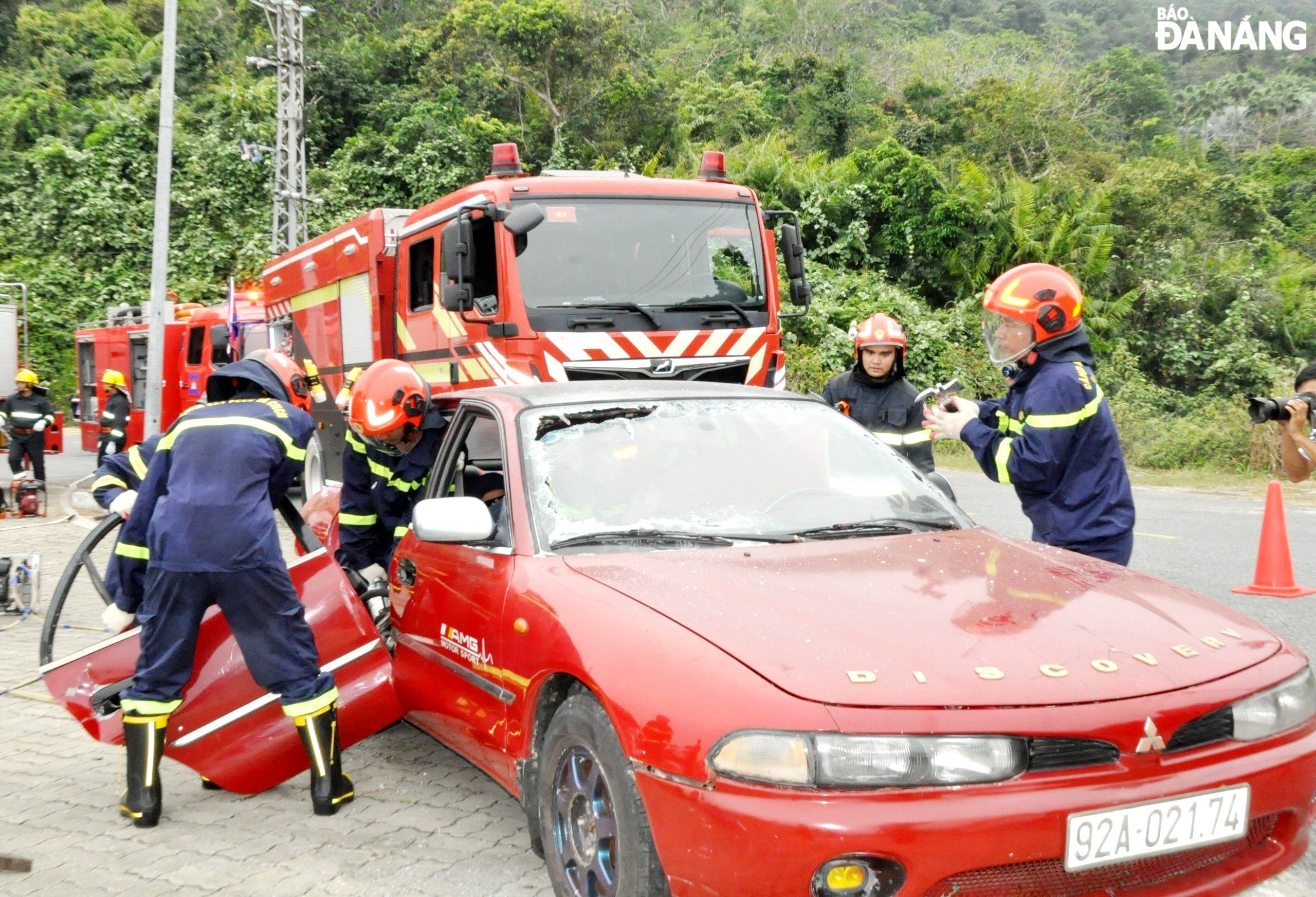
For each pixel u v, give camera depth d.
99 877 3.45
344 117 40.75
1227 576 8.10
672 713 2.51
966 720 2.38
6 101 44.44
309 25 45.31
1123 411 19.42
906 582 3.00
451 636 3.66
